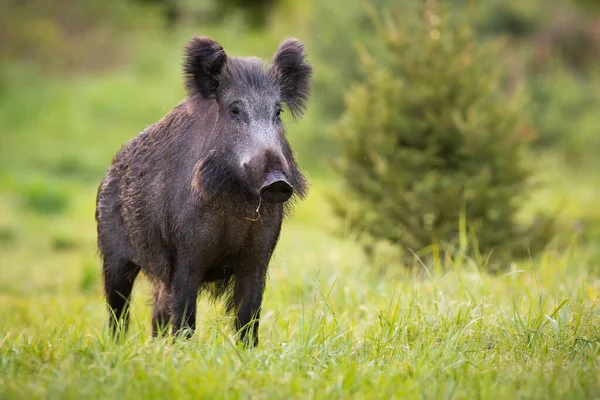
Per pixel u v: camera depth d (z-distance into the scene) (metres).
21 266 30.80
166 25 81.12
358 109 23.47
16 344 12.11
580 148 53.47
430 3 23.97
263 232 13.08
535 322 12.76
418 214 21.83
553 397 9.70
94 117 62.81
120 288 15.74
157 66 72.62
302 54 13.73
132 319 16.33
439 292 14.70
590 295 15.59
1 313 20.38
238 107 12.71
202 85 13.20
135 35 77.19
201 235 12.95
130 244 15.12
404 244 21.88
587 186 46.31
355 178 23.31
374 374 10.75
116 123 62.38
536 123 53.44
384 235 22.31
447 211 21.61
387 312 13.25
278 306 16.20
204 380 10.03
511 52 57.59
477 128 22.19
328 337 12.15
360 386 10.27
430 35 23.58
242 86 12.81
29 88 65.81
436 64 23.03
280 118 13.12
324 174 50.31
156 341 11.87
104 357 10.78
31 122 60.88
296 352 11.39
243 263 13.36
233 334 13.37
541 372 10.54
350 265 21.53
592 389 9.98
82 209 43.47
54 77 69.75
